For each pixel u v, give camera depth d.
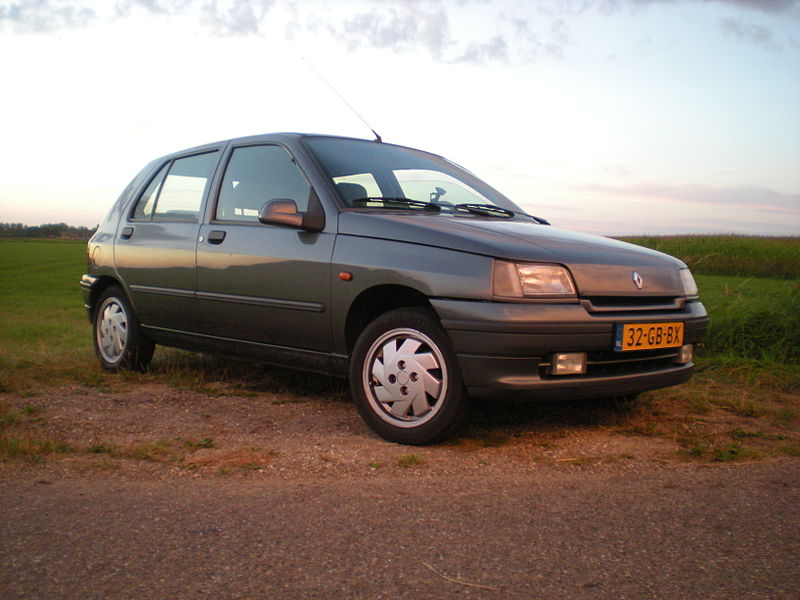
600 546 2.32
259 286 4.24
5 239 82.19
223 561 2.18
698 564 2.19
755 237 32.72
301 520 2.52
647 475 3.09
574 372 3.38
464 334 3.32
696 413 4.31
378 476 3.04
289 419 4.08
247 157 4.66
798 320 6.08
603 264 3.54
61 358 6.29
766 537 2.41
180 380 5.16
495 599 1.96
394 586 2.03
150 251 5.07
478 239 3.47
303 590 2.00
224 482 2.95
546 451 3.44
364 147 4.62
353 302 3.77
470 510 2.63
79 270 39.94
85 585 2.02
